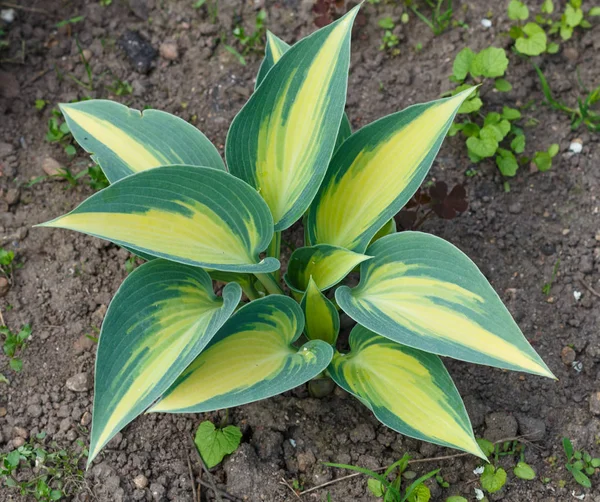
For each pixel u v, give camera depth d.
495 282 0.76
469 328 0.58
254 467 0.68
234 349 0.61
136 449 0.69
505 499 0.67
